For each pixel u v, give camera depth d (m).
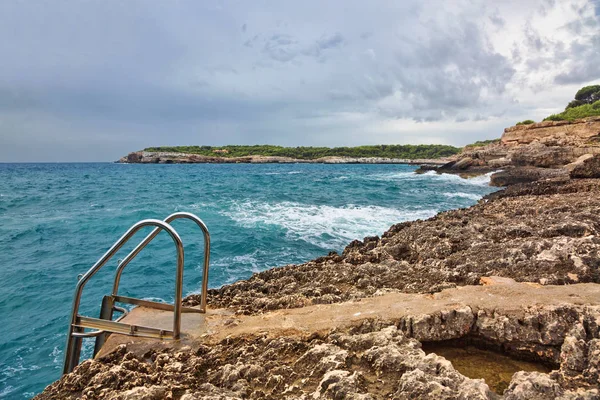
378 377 2.90
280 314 4.06
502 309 3.69
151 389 2.85
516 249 6.02
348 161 140.12
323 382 2.77
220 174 63.50
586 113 63.22
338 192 29.28
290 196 26.81
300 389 2.85
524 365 3.37
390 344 3.23
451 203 22.14
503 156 45.28
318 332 3.59
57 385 3.17
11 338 7.04
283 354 3.35
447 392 2.54
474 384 2.61
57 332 7.26
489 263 5.76
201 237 13.82
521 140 50.97
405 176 48.88
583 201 11.27
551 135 46.41
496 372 3.25
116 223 17.69
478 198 24.67
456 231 8.30
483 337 3.60
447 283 4.93
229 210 20.17
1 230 16.27
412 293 4.68
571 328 3.35
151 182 44.59
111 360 3.36
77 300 3.58
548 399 2.50
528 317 3.53
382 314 3.81
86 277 3.56
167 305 4.28
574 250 5.49
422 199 24.30
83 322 3.62
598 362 2.89
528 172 32.00
